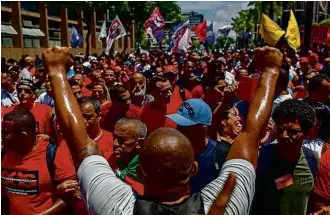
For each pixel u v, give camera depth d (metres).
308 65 10.84
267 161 2.98
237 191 1.45
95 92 6.85
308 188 2.95
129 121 3.47
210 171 3.24
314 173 3.07
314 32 22.70
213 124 4.10
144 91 6.54
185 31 19.50
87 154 1.57
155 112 5.26
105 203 1.47
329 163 3.04
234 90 4.07
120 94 5.55
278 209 2.96
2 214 3.65
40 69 9.42
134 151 3.42
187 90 7.51
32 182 3.46
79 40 25.12
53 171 3.47
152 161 1.49
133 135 3.41
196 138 3.29
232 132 3.61
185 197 1.52
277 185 2.93
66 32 46.34
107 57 22.66
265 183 2.97
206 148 3.31
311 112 2.84
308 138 3.94
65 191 3.38
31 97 5.75
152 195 1.51
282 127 2.85
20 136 3.38
